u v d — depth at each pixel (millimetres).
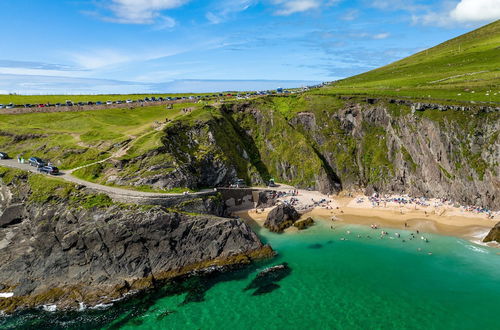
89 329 53938
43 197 77312
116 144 101688
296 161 119875
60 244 70062
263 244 78062
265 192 106438
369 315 54469
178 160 95688
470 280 62125
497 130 93375
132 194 78312
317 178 113812
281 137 127625
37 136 112438
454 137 99500
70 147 101625
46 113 134625
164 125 111125
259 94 185250
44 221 73375
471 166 94938
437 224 85375
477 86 124875
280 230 87375
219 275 67812
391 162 113312
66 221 72375
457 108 102250
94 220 71500
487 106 98062
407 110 113688
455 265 67250
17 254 70812
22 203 79750
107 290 63000
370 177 114438
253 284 64438
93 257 67375
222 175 107375
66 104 147875
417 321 52594
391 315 54188
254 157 127125
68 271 66750
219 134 118500
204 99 164375
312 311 56000
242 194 104188
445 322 52062
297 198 106875
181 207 79750
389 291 60406
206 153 107125
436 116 104500
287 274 67312
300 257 73750
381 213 94812
